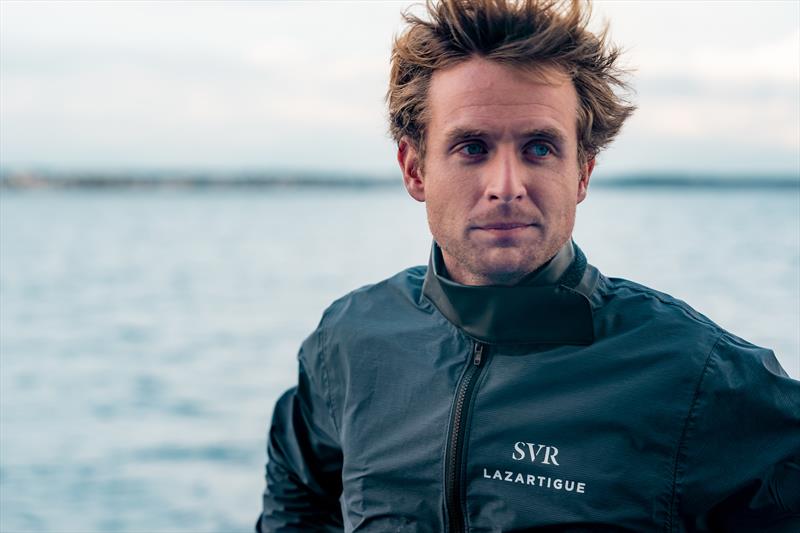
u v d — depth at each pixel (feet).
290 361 52.44
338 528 6.46
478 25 4.79
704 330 5.01
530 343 5.19
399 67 5.37
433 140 5.05
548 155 4.84
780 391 4.74
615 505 4.78
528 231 4.87
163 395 43.70
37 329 67.62
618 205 265.95
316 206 342.44
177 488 28.73
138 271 110.01
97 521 25.62
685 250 104.94
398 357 5.65
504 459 5.00
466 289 5.29
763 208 238.68
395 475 5.36
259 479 29.63
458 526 5.14
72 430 37.01
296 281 95.86
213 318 71.31
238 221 232.73
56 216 268.41
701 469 4.76
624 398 4.91
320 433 6.23
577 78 4.97
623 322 5.13
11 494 28.32
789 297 64.54
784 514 4.71
